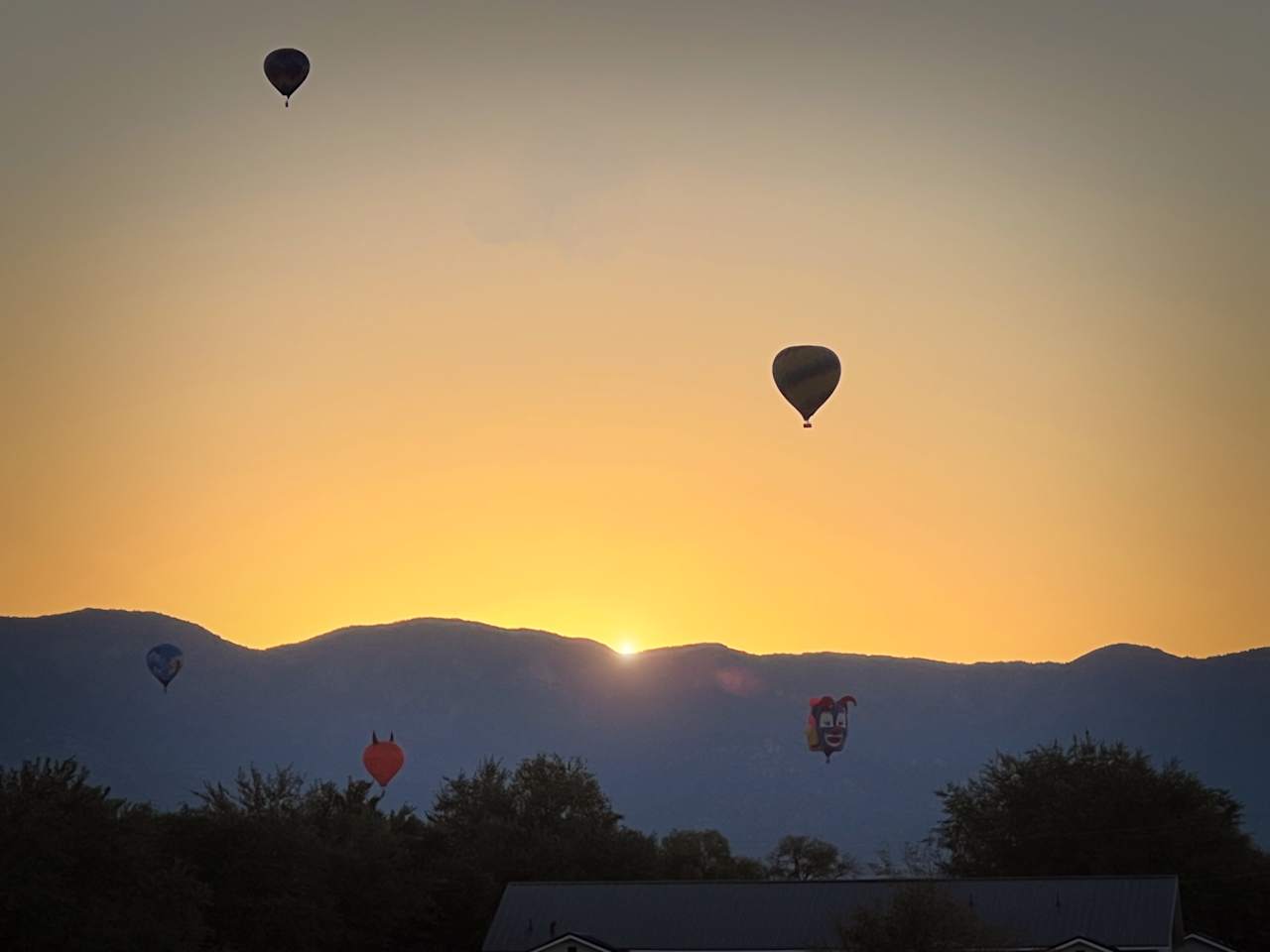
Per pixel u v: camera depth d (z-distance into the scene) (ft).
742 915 266.57
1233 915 333.42
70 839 237.04
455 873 330.13
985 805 378.53
